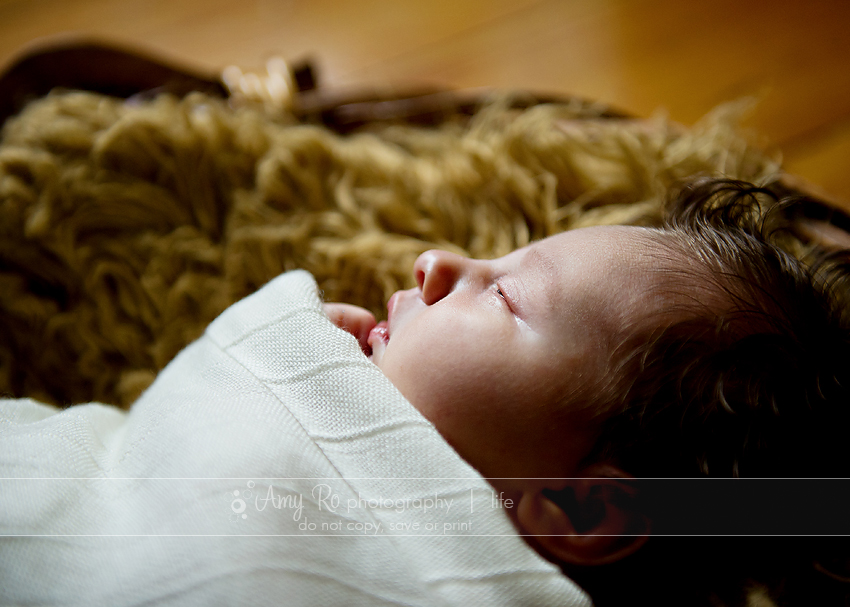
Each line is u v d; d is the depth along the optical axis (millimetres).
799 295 514
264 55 1290
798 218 760
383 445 453
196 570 406
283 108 942
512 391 481
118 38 1317
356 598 421
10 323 733
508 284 518
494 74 1245
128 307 759
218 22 1333
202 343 546
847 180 1062
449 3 1326
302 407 468
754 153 852
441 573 430
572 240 531
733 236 546
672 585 529
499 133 911
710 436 480
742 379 480
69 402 737
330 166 862
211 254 776
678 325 482
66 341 748
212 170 815
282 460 443
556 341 486
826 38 1188
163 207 788
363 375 473
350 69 1268
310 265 777
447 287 530
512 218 825
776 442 487
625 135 859
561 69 1235
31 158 739
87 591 415
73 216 750
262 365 491
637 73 1213
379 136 964
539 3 1304
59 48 887
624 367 478
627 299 488
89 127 782
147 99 912
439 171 873
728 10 1248
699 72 1195
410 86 1013
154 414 493
